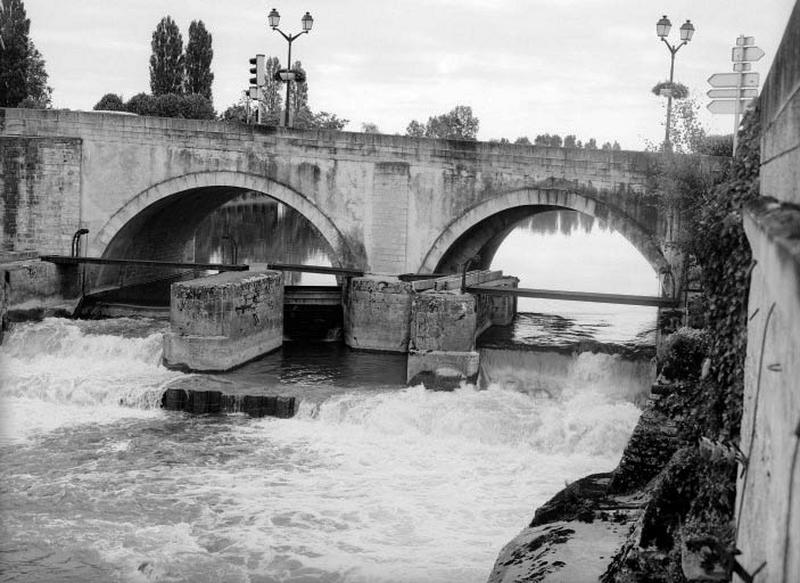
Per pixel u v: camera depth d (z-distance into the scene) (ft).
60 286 150.51
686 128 129.08
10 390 109.29
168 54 299.99
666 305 117.08
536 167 136.67
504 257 287.07
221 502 77.92
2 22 236.02
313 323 145.89
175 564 66.44
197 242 285.64
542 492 81.41
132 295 166.09
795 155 24.66
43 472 84.53
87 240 156.04
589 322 159.12
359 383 114.62
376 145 144.15
